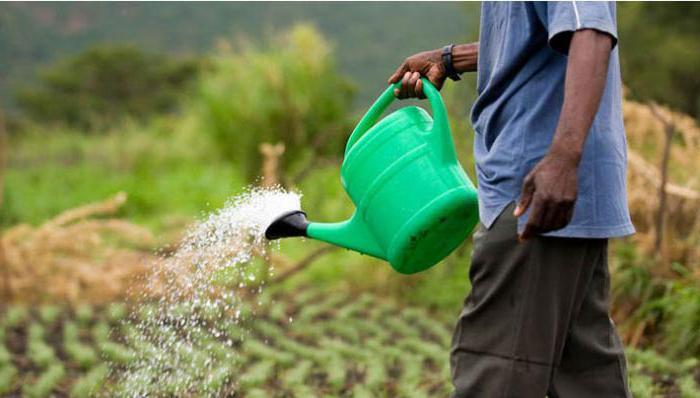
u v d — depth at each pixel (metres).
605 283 3.90
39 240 10.41
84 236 10.58
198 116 18.72
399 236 3.94
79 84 31.72
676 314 7.59
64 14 32.72
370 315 9.63
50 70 31.83
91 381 6.64
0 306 9.90
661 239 8.16
